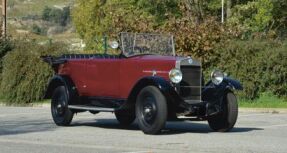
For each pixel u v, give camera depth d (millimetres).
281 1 43875
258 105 28125
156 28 32375
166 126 18531
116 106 17094
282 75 29312
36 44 32812
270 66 29312
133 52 17062
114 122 20016
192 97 16109
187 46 30141
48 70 31562
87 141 14461
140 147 13367
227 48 29844
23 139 14992
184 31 30203
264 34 32938
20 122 20047
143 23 32156
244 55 29531
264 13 44281
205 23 30891
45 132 16625
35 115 23375
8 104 31984
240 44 29672
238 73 29609
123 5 52281
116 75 17016
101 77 17438
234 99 16547
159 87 15352
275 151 12711
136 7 51625
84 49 38250
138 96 15898
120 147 13391
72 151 12805
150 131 15617
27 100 31672
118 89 16969
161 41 17562
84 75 17953
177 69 15562
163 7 50844
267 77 29375
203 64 30203
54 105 18688
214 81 16375
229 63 29859
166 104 15406
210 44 30141
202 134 16062
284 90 29484
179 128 17859
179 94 15852
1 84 32781
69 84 18219
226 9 50000
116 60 17078
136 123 19531
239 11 47000
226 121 16500
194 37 30031
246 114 25094
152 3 51031
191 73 16109
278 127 18609
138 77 16422
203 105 16016
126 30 32125
